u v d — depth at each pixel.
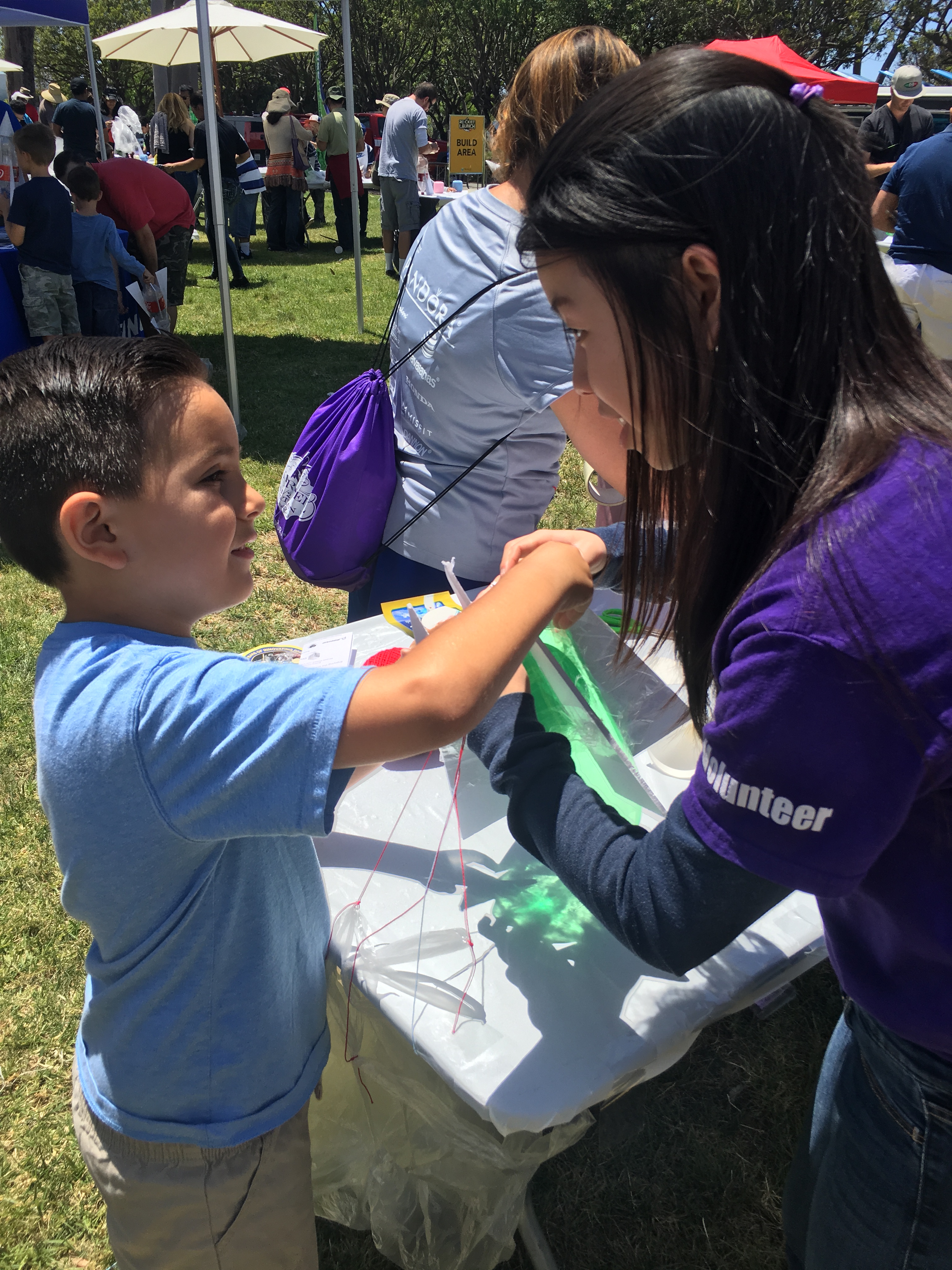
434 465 1.91
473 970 1.05
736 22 26.98
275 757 0.83
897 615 0.62
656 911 0.77
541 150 1.63
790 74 0.73
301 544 1.98
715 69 0.72
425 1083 1.09
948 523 0.63
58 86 12.72
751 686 0.66
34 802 2.78
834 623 0.63
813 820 0.67
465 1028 0.99
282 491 2.01
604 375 0.79
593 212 0.70
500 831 1.27
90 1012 1.08
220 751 0.85
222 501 0.94
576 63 1.55
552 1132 1.09
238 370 6.98
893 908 0.76
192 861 0.96
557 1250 1.67
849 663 0.62
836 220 0.68
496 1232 1.27
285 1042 1.09
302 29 10.47
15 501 0.91
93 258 6.08
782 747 0.65
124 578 0.94
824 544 0.64
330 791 0.85
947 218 4.63
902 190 4.83
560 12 27.84
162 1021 1.03
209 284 10.12
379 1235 1.40
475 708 0.85
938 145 4.63
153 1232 1.12
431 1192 1.30
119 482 0.88
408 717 0.82
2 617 3.79
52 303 5.79
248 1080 1.07
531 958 1.07
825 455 0.68
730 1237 1.70
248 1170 1.10
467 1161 1.20
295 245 12.46
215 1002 1.03
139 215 6.95
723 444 0.72
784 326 0.69
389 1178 1.34
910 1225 0.88
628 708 1.23
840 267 0.69
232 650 3.58
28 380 0.90
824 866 0.68
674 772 1.37
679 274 0.70
